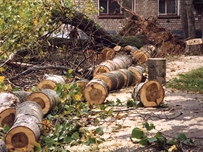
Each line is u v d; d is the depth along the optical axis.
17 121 7.79
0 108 8.88
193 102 10.95
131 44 19.61
